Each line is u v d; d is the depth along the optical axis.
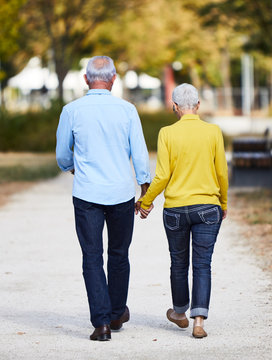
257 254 14.12
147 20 70.50
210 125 8.96
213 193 8.87
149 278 12.35
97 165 8.92
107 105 9.00
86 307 10.55
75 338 8.98
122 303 9.27
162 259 14.00
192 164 8.84
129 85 102.94
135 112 9.07
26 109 53.69
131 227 9.19
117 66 80.44
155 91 103.69
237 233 16.67
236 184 26.53
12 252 14.90
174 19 71.25
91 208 8.95
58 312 10.29
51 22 61.88
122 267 9.25
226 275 12.42
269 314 9.90
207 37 75.38
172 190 8.89
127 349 8.48
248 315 9.88
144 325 9.56
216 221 8.88
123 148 9.00
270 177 26.38
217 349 8.38
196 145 8.83
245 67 94.38
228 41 79.31
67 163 9.34
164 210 9.02
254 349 8.34
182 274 9.11
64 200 23.69
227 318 9.76
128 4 62.78
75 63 88.56
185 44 76.44
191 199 8.81
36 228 17.98
